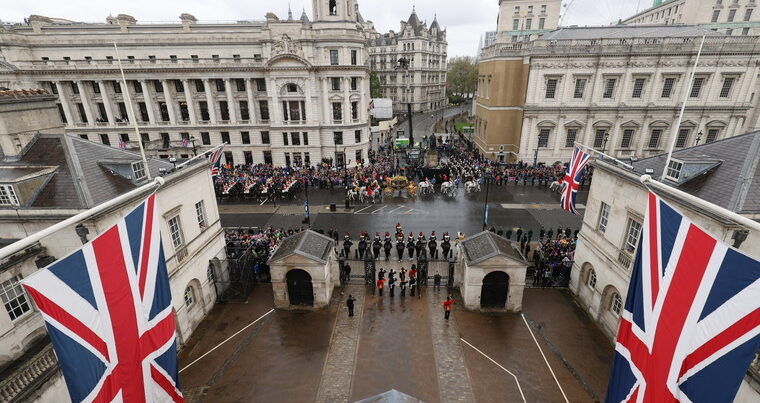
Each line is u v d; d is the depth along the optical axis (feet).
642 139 181.06
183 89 196.24
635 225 67.10
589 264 82.07
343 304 84.28
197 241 79.10
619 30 185.37
